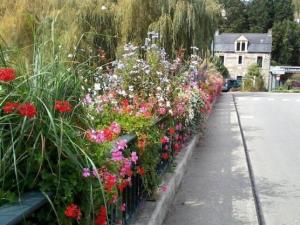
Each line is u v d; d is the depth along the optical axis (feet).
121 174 10.14
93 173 8.00
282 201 17.80
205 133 35.17
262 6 304.09
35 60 9.26
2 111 7.82
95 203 8.26
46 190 7.55
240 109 58.80
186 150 23.90
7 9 41.29
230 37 227.20
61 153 7.83
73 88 9.33
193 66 32.37
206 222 15.16
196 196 18.01
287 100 77.25
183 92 25.81
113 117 14.67
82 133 9.01
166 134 18.60
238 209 16.61
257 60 220.84
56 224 7.61
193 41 64.75
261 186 19.98
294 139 33.86
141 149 13.35
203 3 68.39
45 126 7.97
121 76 20.76
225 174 21.80
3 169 7.33
